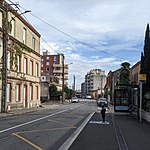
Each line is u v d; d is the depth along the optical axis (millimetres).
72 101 85375
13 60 38719
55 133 16500
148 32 29172
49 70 142500
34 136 15016
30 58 47719
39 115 31047
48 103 71000
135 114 32375
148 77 28031
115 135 16266
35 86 51062
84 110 42812
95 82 180500
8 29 34281
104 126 21219
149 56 28266
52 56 142750
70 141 13602
